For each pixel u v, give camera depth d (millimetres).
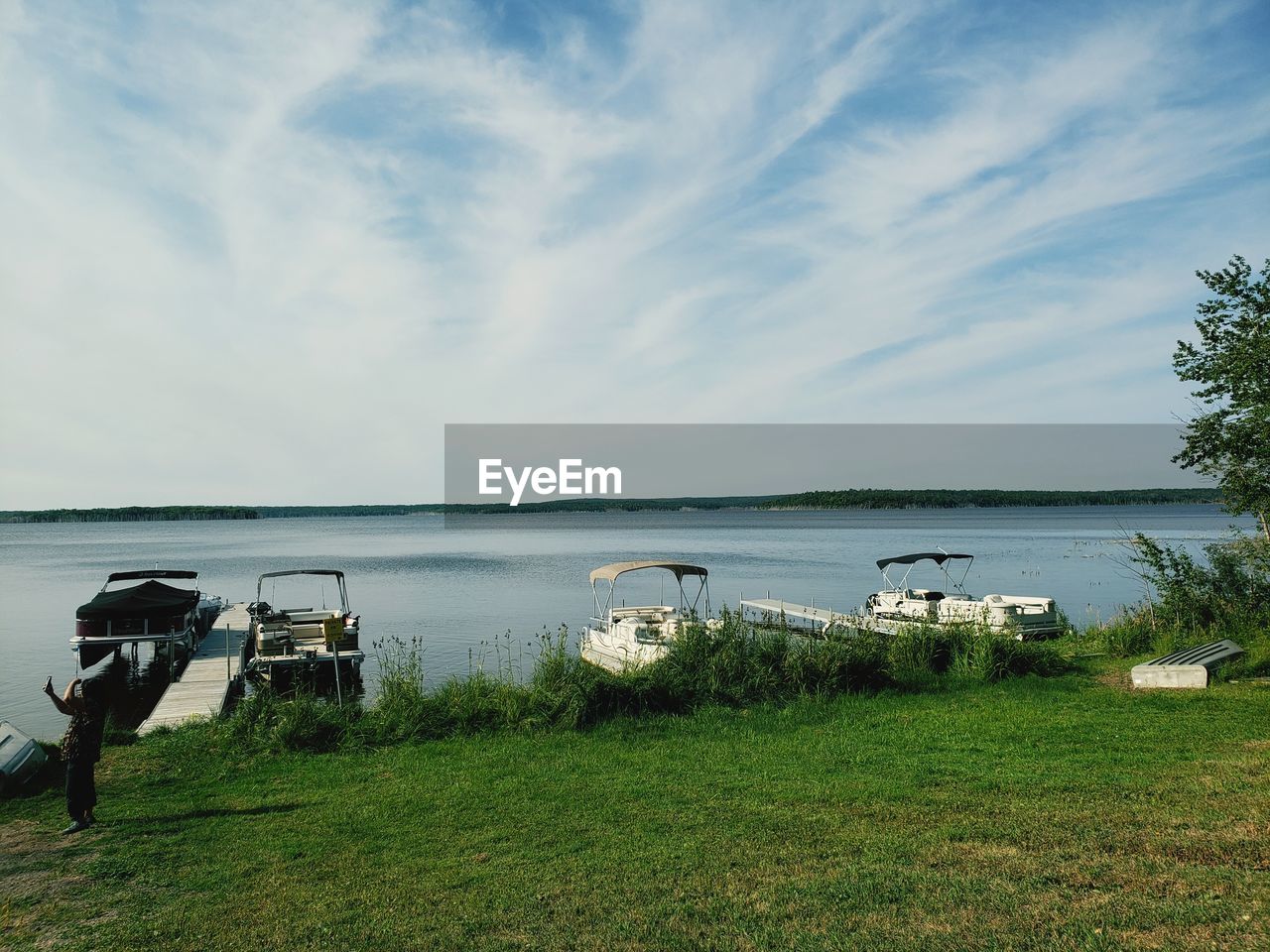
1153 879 6445
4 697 23922
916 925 5973
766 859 7543
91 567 79875
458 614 39312
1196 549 67688
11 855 8578
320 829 9195
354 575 64375
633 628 22688
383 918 6684
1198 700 13609
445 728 14219
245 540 150375
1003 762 10586
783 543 106625
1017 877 6703
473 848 8359
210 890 7500
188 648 30266
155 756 13008
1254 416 16766
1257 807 7957
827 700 15500
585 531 180500
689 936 6055
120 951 6250
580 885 7176
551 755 12383
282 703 14711
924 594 29031
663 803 9555
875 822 8430
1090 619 33156
